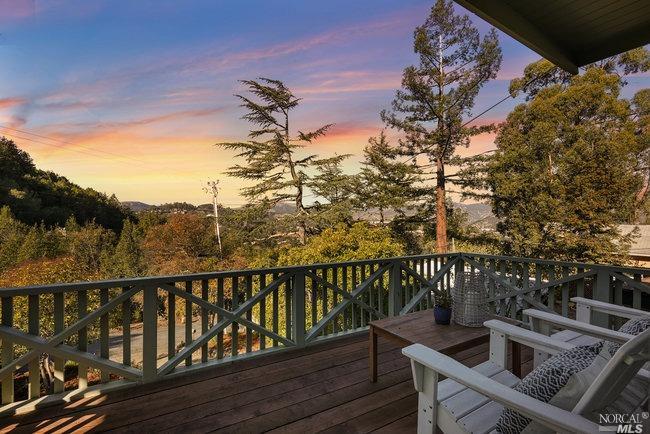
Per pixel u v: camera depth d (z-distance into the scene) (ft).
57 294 7.58
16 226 76.95
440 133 44.83
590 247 40.50
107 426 6.50
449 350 6.64
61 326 7.61
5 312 7.18
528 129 50.21
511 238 47.21
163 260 66.54
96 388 7.76
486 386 3.78
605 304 7.64
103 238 80.84
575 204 41.47
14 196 91.09
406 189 50.01
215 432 6.28
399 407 7.07
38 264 40.86
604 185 40.73
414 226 52.49
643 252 46.11
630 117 46.62
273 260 49.32
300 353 10.11
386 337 7.62
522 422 3.57
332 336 11.18
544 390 3.43
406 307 13.24
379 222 53.83
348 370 8.87
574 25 8.04
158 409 7.08
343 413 6.86
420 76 45.42
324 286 11.40
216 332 9.23
